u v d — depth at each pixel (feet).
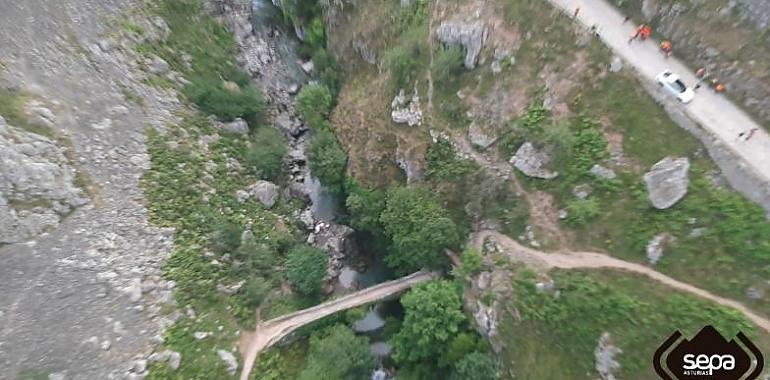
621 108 181.47
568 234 188.24
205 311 193.06
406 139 224.12
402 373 202.90
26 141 177.99
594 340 170.60
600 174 182.50
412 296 192.95
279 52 284.20
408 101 226.17
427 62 223.92
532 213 196.34
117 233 188.24
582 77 189.06
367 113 239.30
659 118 175.22
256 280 206.18
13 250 168.66
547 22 197.26
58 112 193.77
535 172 195.31
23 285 167.43
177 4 258.57
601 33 188.85
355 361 193.26
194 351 182.39
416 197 208.33
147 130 214.69
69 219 181.47
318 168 236.63
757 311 153.89
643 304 166.50
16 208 171.42
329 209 247.91
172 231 199.82
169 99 230.48
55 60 204.95
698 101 172.24
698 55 176.76
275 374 193.67
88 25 223.10
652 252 170.81
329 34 263.29
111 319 174.70
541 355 179.01
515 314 185.98
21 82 190.39
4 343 159.02
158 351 175.94
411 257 203.92
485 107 207.82
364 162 233.96
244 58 273.75
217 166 227.40
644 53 183.62
